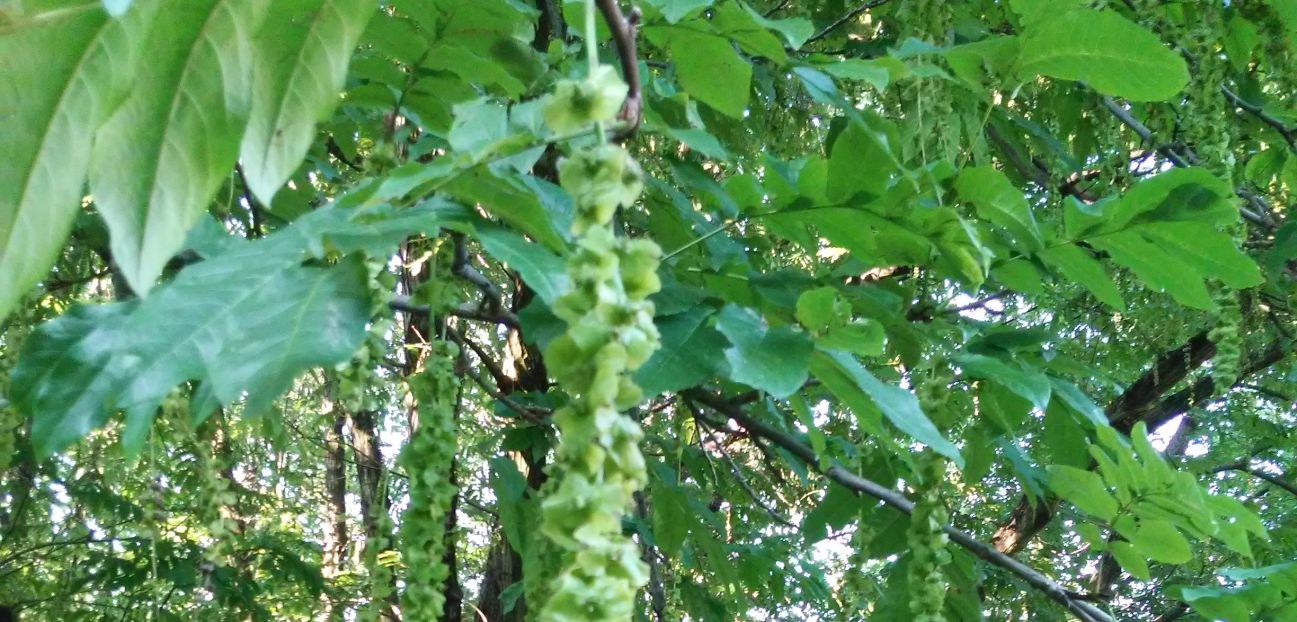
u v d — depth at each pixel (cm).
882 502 356
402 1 246
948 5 349
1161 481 276
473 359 574
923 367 290
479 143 167
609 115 113
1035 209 514
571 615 100
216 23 99
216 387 132
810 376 330
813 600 597
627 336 107
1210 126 346
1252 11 374
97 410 148
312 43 106
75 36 93
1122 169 426
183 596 607
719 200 324
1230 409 807
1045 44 276
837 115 373
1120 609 934
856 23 482
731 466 489
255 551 680
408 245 335
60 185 97
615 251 109
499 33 255
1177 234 265
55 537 652
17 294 97
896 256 291
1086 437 336
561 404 384
